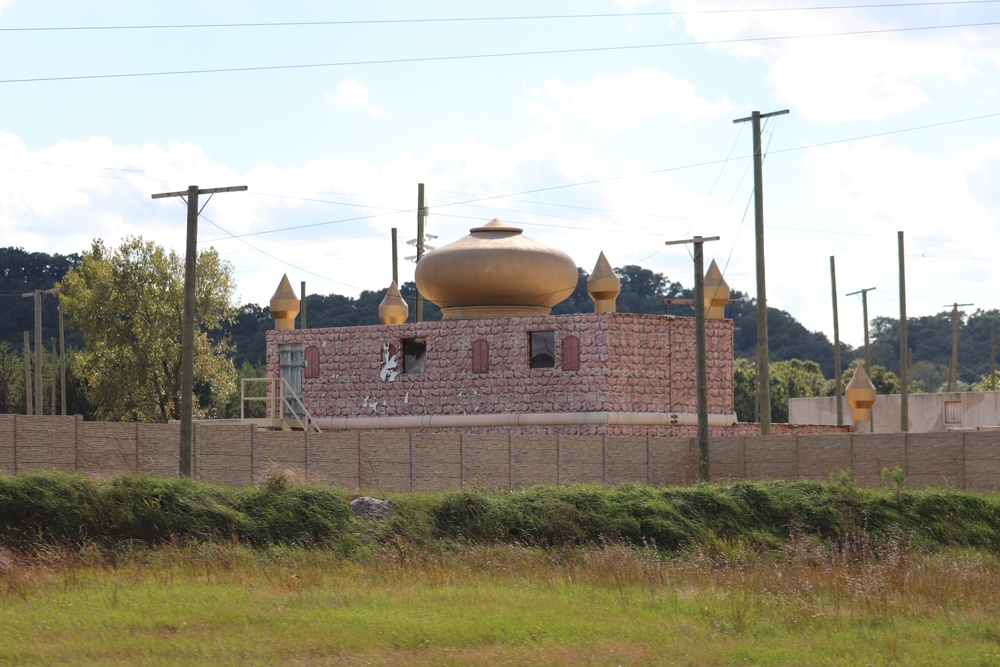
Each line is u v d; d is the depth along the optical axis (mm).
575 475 45375
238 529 31188
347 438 39562
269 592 22453
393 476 40531
